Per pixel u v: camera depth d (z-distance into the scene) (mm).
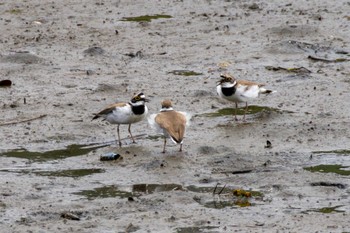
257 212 13211
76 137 16984
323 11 25938
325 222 12773
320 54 22516
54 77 20938
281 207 13391
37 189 14219
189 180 14602
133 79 20781
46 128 17453
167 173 14906
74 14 26094
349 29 24297
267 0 27469
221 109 18750
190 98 19391
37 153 16125
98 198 13812
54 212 13219
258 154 15805
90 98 19359
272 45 23047
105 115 16344
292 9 26281
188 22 25266
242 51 22812
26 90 19969
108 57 22500
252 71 21297
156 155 15836
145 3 27172
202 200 13688
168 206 13406
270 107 18750
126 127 17594
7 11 26344
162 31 24562
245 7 26641
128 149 16172
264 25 24781
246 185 14328
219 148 16109
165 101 16109
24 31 24562
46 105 18859
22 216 13070
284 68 21344
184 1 27422
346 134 16859
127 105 16188
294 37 23828
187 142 16562
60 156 15969
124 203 13539
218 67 21625
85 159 15742
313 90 19781
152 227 12641
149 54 22703
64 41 23734
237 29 24594
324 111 18344
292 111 18438
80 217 13055
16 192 14055
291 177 14570
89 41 23750
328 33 24062
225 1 27359
